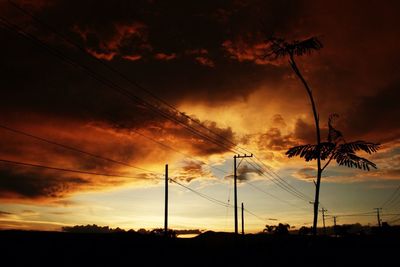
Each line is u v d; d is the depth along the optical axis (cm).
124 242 2927
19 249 2239
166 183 3672
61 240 2525
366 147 688
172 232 4350
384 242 4625
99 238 2778
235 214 4366
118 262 2692
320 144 699
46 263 2247
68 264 2348
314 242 723
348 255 3372
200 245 3831
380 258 3300
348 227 8381
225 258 3694
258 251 4091
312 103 717
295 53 705
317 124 709
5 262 2098
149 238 3234
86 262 2473
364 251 3897
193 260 3422
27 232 2408
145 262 2919
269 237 6219
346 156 690
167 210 3616
